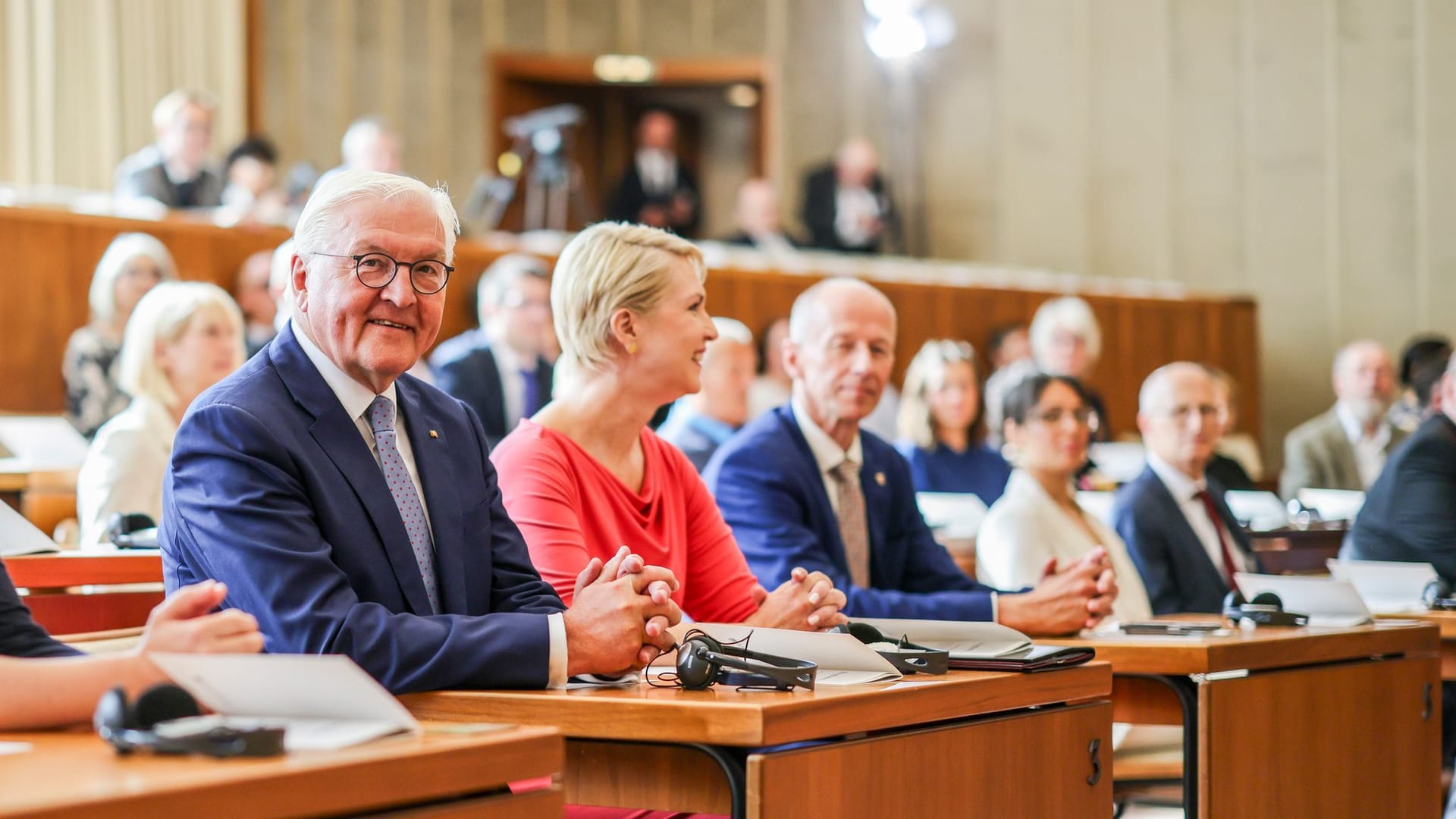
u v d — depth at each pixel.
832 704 1.73
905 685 1.86
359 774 1.26
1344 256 9.83
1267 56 10.04
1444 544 3.86
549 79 10.90
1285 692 2.61
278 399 1.98
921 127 10.72
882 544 3.22
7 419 4.33
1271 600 2.94
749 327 7.37
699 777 1.79
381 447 2.08
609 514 2.55
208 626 1.49
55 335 5.90
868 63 10.82
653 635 1.91
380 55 10.40
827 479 3.17
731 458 3.10
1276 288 9.98
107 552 2.71
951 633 2.20
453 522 2.12
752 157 11.05
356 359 2.03
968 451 5.86
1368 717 2.79
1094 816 2.18
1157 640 2.56
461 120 10.72
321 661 1.32
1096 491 5.53
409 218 2.05
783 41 10.96
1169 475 3.86
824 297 3.18
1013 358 7.77
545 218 10.26
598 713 1.73
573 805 1.92
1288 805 2.59
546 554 2.40
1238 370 9.00
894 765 1.82
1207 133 10.16
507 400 5.81
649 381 2.58
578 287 2.58
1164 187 10.24
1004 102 10.55
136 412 3.50
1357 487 6.89
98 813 1.09
